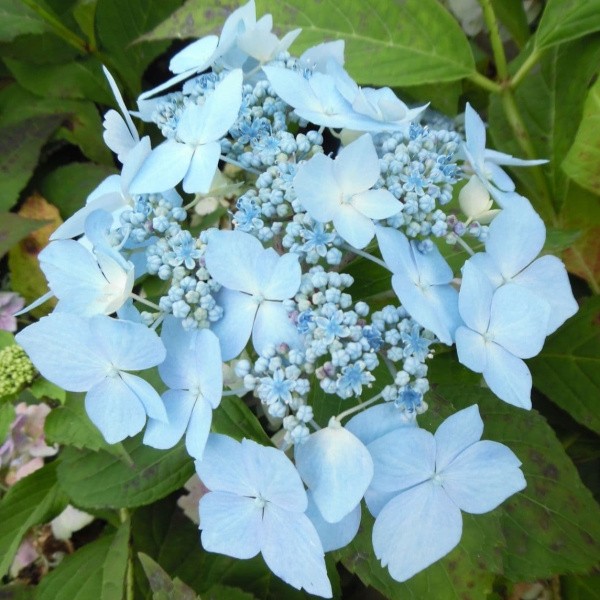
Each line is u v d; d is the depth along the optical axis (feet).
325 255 0.75
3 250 1.25
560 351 1.18
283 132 0.83
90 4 1.36
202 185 0.78
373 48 1.18
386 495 0.74
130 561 1.15
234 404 0.87
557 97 1.24
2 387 1.02
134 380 0.75
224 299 0.76
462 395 1.07
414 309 0.70
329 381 0.72
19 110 1.42
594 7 1.11
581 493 1.05
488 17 1.18
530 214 0.81
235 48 0.94
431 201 0.78
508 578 1.04
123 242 0.79
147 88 1.51
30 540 1.32
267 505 0.74
